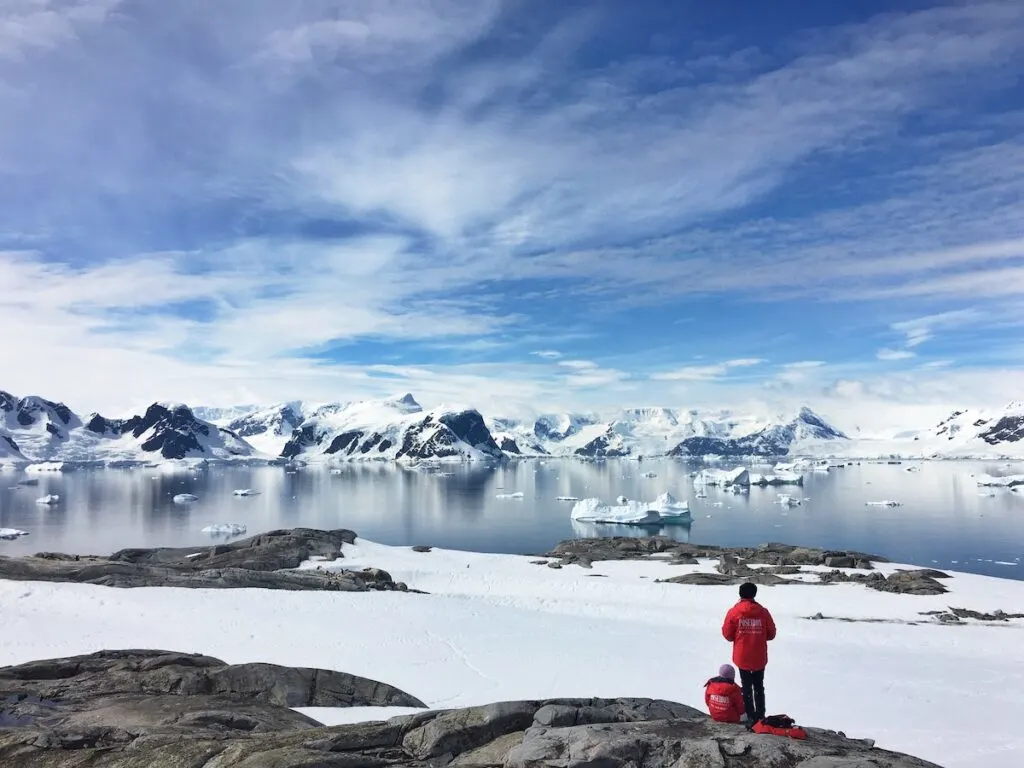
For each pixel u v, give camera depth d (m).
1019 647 32.44
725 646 30.05
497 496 193.38
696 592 49.81
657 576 59.22
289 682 18.61
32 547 93.00
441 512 151.50
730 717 11.94
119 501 169.12
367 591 43.16
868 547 92.75
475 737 11.82
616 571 61.66
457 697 21.16
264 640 26.94
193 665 19.70
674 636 32.12
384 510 154.75
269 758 9.99
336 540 67.69
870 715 19.86
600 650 28.23
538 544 103.25
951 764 15.54
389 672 23.73
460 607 36.62
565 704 13.32
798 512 140.50
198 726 13.70
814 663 27.14
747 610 12.33
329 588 44.75
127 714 14.41
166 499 175.00
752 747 10.09
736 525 120.25
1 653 22.97
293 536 66.38
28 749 11.21
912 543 96.06
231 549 61.81
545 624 33.53
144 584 40.44
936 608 44.41
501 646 28.20
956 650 31.39
